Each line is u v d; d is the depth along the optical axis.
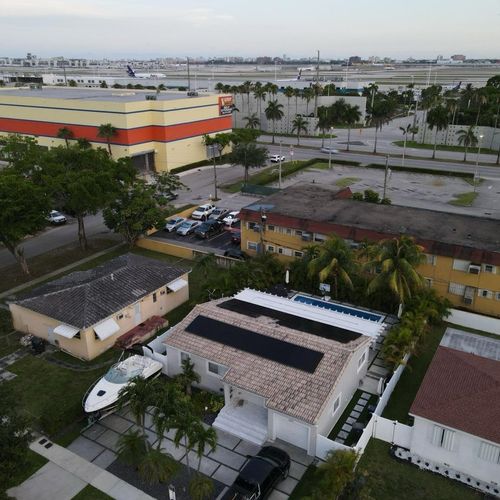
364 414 28.06
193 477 23.69
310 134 126.62
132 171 55.03
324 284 39.72
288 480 23.58
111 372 29.77
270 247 47.69
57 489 23.25
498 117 107.94
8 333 36.69
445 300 37.41
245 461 24.77
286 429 25.61
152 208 50.38
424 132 113.44
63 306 34.03
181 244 53.72
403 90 192.38
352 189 75.06
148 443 24.50
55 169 49.56
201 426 22.14
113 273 37.12
